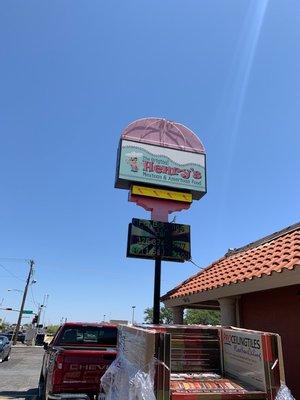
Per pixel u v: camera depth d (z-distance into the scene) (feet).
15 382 45.80
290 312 22.16
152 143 47.85
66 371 24.49
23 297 165.89
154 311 39.01
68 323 30.35
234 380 13.58
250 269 24.48
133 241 41.16
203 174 48.57
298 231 27.63
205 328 15.47
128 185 46.03
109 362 25.18
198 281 33.68
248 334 13.51
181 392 11.87
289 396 12.07
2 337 74.49
